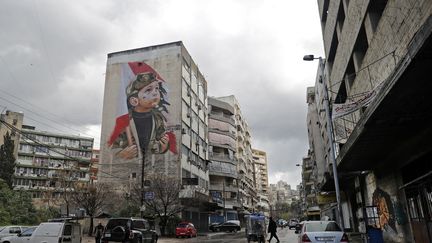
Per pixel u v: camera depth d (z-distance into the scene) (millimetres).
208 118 69688
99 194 41219
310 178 88688
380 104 9477
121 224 20797
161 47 55094
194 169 55344
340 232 12961
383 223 19328
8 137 65250
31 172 82250
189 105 55656
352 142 14031
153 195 35656
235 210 74375
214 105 73000
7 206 37344
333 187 31750
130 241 20188
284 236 35125
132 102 53500
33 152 83875
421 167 14109
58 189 57688
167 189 40781
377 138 13305
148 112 52375
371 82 17250
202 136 61625
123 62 55969
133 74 54875
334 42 28906
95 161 92125
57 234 16781
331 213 45812
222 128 72562
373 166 19891
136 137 51656
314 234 12859
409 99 9148
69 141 90938
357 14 19016
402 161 15586
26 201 39969
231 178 72750
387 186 18328
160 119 51594
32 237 16812
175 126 50688
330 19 28312
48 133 88000
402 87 8273
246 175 93500
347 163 18641
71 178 58625
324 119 46969
